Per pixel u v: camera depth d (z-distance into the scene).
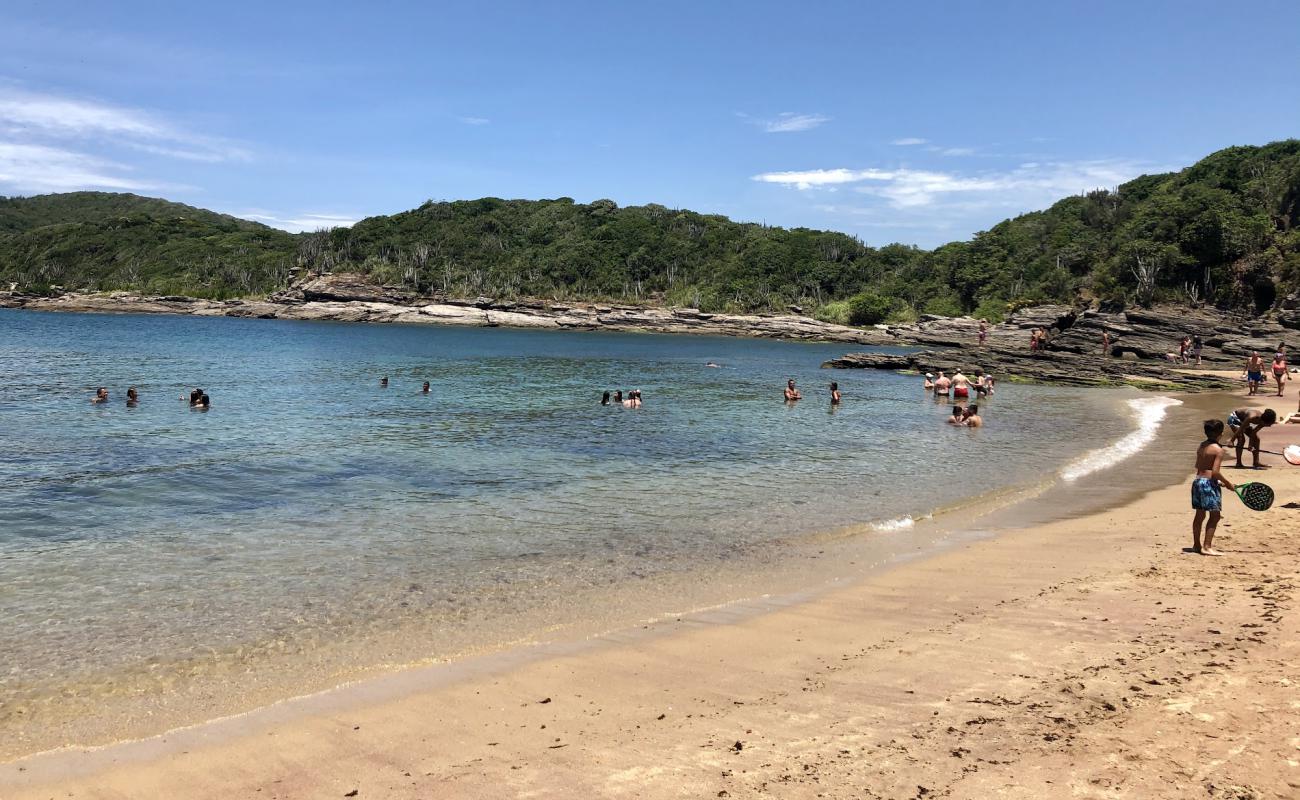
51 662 8.34
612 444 25.03
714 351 102.50
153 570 11.62
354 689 7.68
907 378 58.25
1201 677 6.96
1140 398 43.22
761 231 193.38
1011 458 22.70
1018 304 114.62
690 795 5.42
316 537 13.60
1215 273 95.00
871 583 11.16
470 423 29.64
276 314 167.62
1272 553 11.50
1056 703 6.65
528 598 10.55
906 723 6.46
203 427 27.14
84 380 43.53
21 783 5.95
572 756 6.14
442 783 5.77
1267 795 4.98
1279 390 42.56
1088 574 11.10
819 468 20.97
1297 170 99.19
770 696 7.25
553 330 161.38
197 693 7.61
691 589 10.98
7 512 15.05
